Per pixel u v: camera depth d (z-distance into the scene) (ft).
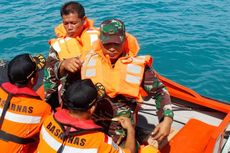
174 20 37.68
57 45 14.44
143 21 37.35
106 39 11.82
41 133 10.75
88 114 10.41
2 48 32.30
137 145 13.01
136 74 12.20
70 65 12.69
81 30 14.76
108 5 41.27
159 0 42.65
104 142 10.24
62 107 11.24
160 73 28.94
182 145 14.25
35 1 43.14
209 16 38.96
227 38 34.06
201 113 18.38
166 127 12.26
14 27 36.17
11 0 43.60
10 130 12.24
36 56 13.07
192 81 27.99
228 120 14.87
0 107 12.34
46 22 37.17
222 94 26.63
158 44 32.76
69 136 10.11
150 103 18.62
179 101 18.98
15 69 12.18
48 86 14.44
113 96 12.19
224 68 29.45
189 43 33.01
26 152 12.67
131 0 42.57
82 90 10.18
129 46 12.57
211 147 13.61
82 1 42.55
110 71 12.29
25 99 12.21
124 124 12.10
